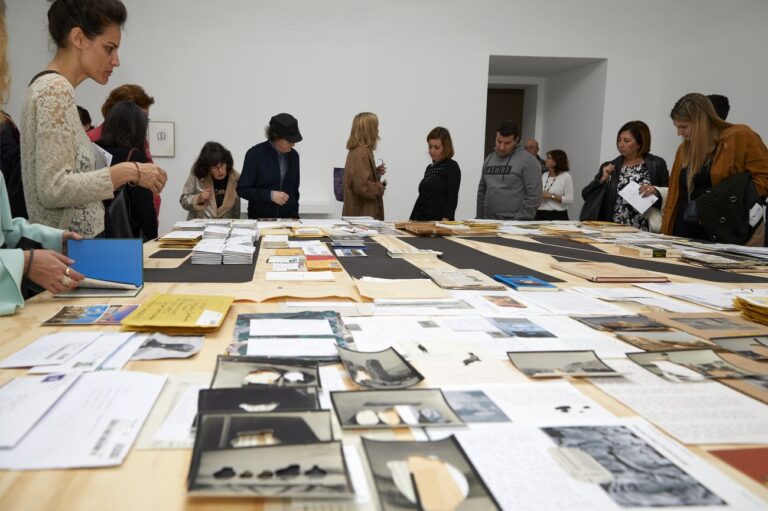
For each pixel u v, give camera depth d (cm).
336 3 541
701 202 251
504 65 640
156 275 158
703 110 257
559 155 527
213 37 526
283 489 51
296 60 541
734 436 65
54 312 113
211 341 97
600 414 71
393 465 57
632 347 99
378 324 111
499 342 101
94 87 514
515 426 67
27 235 132
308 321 110
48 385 73
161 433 63
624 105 600
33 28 499
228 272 164
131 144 236
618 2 581
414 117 566
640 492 53
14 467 55
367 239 253
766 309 115
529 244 247
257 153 356
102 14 150
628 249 221
